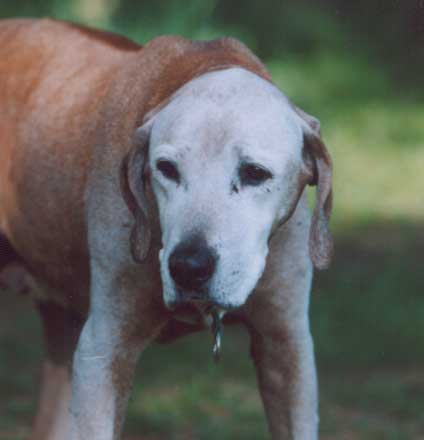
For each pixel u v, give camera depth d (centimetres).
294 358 605
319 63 2059
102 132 604
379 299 1149
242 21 2008
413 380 977
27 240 684
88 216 601
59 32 697
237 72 544
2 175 697
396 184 1620
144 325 589
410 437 863
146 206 557
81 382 589
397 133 1862
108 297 586
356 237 1396
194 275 511
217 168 521
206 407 924
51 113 659
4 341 1067
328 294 1169
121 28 1770
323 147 549
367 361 1023
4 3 1783
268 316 596
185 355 1026
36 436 784
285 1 2064
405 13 1927
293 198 546
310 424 611
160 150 530
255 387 967
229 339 1078
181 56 597
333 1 2127
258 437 850
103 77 646
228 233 517
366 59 2089
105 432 588
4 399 943
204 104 529
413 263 1286
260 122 526
